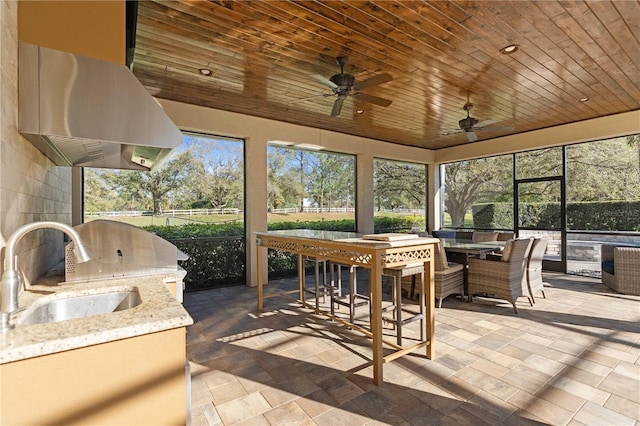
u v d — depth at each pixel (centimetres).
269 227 559
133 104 165
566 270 577
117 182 430
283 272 580
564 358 253
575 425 175
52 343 82
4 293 95
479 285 402
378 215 714
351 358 259
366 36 276
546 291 459
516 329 316
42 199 185
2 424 79
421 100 433
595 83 379
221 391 212
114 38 164
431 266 252
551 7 236
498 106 461
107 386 91
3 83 123
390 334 309
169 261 197
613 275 455
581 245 561
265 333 313
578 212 564
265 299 438
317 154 623
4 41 125
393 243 230
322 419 183
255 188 511
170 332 100
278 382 223
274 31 268
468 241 543
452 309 383
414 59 318
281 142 548
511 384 216
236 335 308
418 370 236
